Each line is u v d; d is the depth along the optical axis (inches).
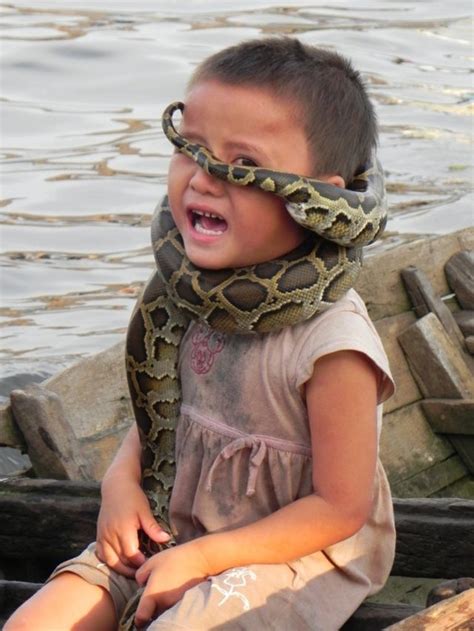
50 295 500.7
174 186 179.2
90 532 232.8
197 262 178.7
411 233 567.8
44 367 432.5
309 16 1008.2
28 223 574.6
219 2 1045.2
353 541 182.2
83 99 769.6
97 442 268.2
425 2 1086.4
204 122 174.9
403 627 146.6
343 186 181.2
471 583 177.5
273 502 180.2
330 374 172.6
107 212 589.9
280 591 171.6
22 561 241.6
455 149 691.4
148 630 165.0
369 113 184.7
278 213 174.6
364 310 183.3
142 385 192.1
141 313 192.4
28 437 253.8
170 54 859.4
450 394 323.9
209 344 185.9
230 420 181.6
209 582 169.9
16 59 835.4
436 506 213.9
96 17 967.6
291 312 176.6
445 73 851.4
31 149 677.9
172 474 193.0
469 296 356.8
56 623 177.9
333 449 171.8
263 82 172.9
